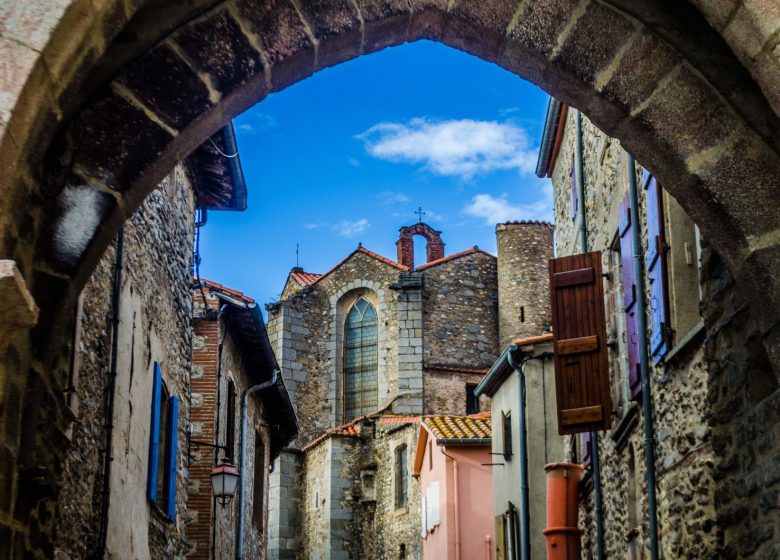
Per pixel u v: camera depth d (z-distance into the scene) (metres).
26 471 5.48
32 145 4.80
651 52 5.85
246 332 19.17
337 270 49.97
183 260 14.69
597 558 14.64
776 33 4.92
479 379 47.19
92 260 5.66
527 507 20.52
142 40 5.64
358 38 6.04
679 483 10.18
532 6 5.98
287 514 44.31
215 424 17.36
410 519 38.44
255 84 5.88
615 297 14.09
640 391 11.77
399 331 47.28
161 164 5.76
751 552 6.43
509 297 47.56
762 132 5.67
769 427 6.10
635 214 11.91
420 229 54.16
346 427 43.66
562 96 6.23
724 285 6.83
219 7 5.77
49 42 4.59
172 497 13.55
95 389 9.90
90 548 9.71
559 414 13.02
